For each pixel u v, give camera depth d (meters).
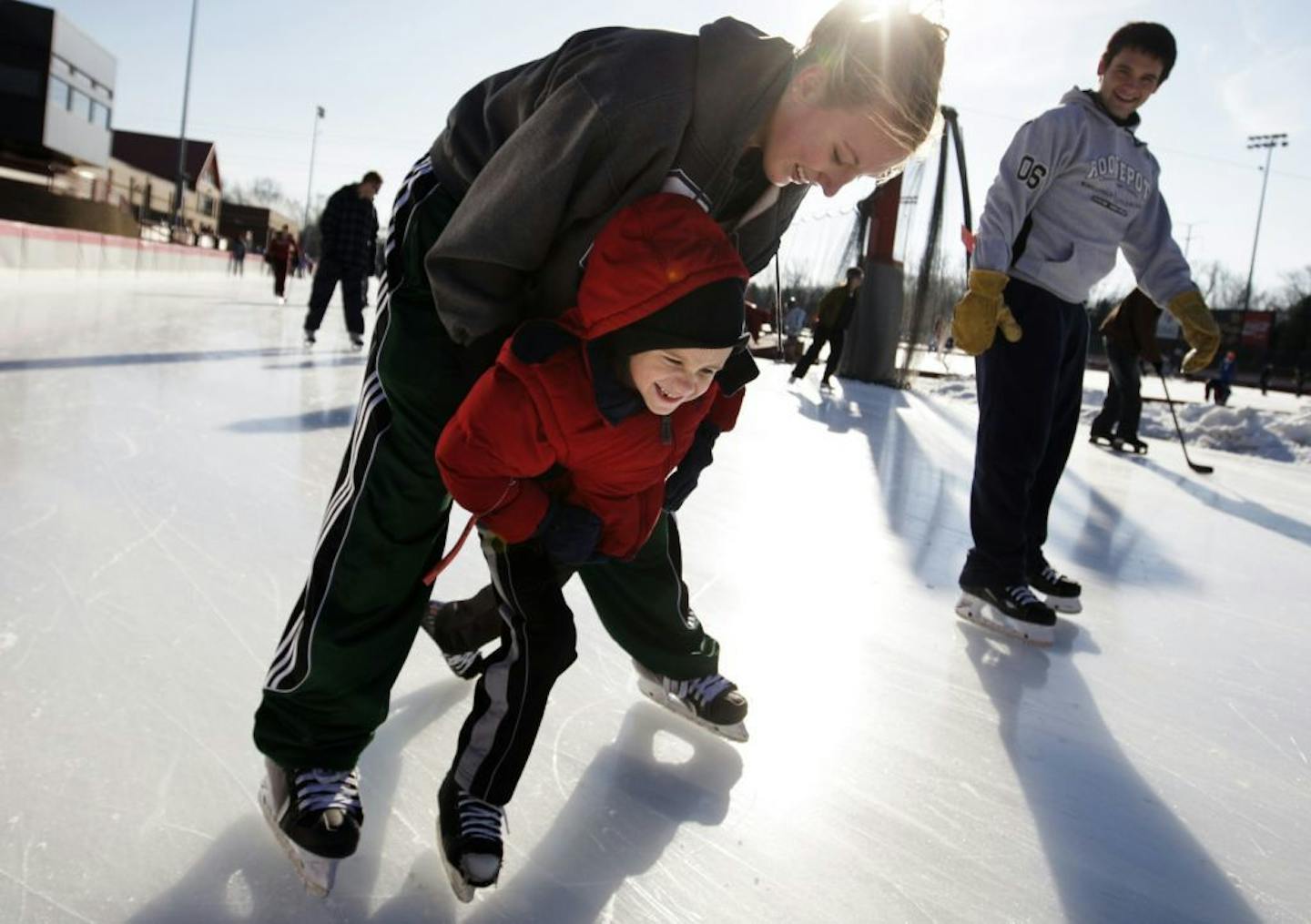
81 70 30.44
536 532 1.33
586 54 1.23
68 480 2.82
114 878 1.19
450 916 1.21
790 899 1.32
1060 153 2.45
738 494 3.80
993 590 2.53
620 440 1.32
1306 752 1.97
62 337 6.02
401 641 1.34
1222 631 2.78
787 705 1.94
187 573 2.21
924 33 1.19
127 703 1.61
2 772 1.38
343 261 7.65
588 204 1.25
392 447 1.31
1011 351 2.53
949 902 1.35
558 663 1.36
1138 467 6.15
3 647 1.74
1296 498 5.46
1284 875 1.50
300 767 1.27
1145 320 6.81
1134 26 2.46
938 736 1.88
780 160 1.32
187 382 4.77
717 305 1.19
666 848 1.41
